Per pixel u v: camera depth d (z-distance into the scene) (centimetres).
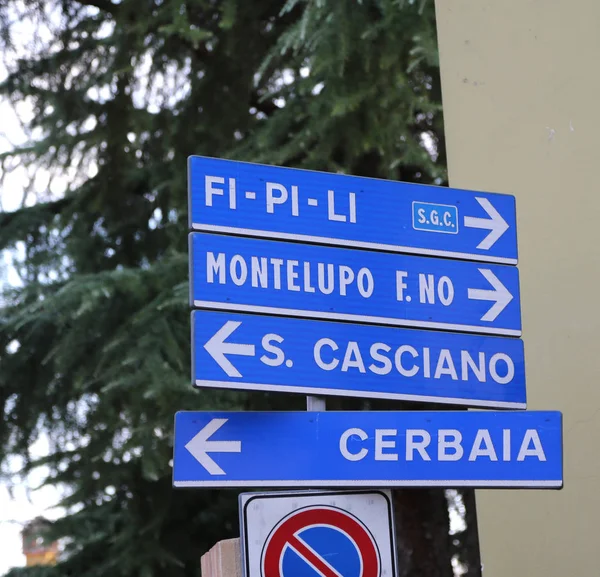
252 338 283
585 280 396
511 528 408
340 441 286
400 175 709
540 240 416
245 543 281
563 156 414
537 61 433
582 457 384
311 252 296
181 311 637
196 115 735
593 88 408
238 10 711
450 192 317
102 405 650
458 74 468
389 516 290
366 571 286
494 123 446
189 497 709
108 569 693
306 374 286
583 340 392
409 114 607
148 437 597
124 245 751
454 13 475
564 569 384
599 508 375
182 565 681
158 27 697
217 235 287
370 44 575
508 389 307
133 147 738
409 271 306
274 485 280
